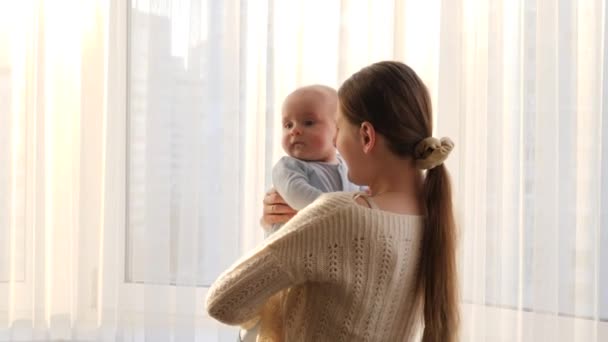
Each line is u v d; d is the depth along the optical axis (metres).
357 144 1.25
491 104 1.88
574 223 1.88
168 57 1.97
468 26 1.92
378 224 1.18
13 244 2.00
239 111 1.97
